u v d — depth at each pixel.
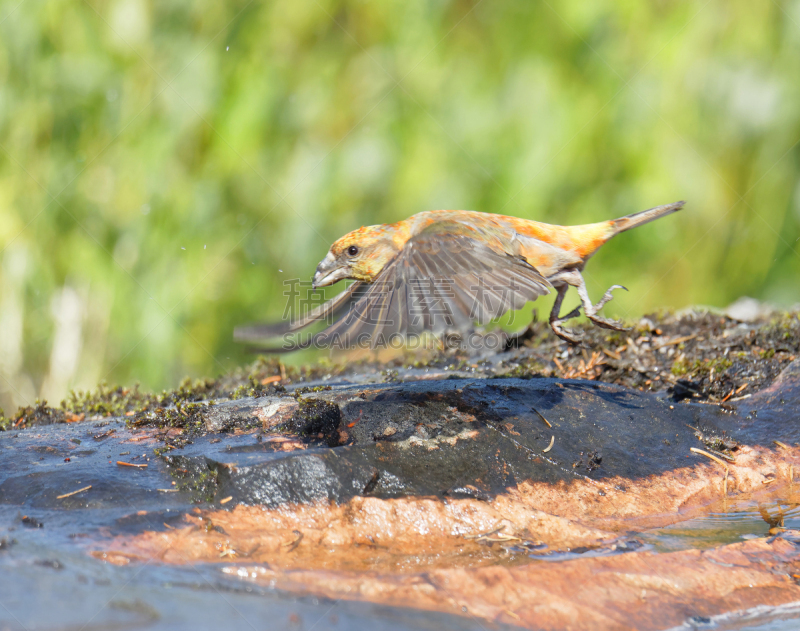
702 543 6.02
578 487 6.60
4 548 5.06
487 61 18.03
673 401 8.21
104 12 17.66
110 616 4.30
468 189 17.47
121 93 17.69
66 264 18.00
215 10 18.03
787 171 16.86
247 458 6.11
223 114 18.03
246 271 18.64
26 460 6.34
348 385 8.16
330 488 6.00
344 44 18.64
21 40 17.28
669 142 16.97
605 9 17.05
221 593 4.70
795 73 16.45
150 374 17.73
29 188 17.75
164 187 17.88
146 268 17.91
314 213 18.16
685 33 16.80
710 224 17.44
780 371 8.70
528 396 7.54
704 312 11.36
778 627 5.02
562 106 17.16
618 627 4.84
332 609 4.60
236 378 10.27
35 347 18.33
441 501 6.11
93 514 5.58
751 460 7.38
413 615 4.65
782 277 17.28
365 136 18.14
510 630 4.62
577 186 17.36
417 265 6.32
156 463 6.28
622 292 17.88
